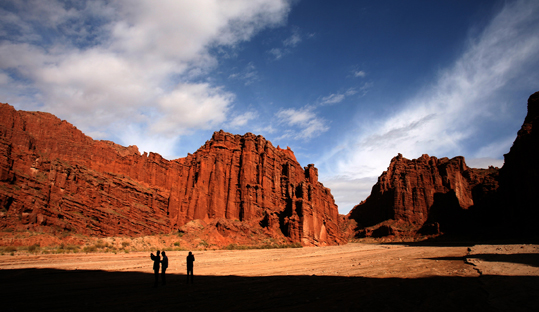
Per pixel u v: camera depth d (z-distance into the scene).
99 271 28.69
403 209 159.12
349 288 19.48
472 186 171.88
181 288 20.09
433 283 20.47
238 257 47.16
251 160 96.88
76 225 56.81
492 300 15.19
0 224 45.56
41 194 54.62
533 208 99.06
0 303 15.26
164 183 81.12
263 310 14.17
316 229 96.06
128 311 13.91
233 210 88.62
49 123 65.94
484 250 51.00
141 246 54.12
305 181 105.31
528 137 105.75
